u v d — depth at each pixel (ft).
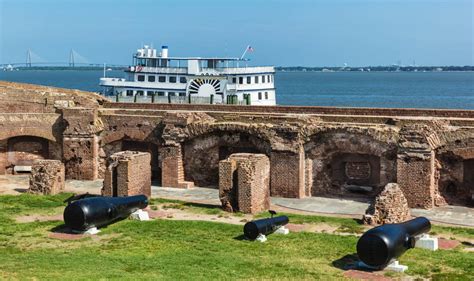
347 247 87.30
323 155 127.54
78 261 76.33
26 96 150.61
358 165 126.82
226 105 144.77
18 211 108.37
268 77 262.47
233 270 74.59
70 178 145.48
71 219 92.84
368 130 121.70
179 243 88.69
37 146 149.28
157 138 141.18
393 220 101.45
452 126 118.11
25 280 66.08
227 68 245.65
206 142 136.67
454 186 118.83
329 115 130.41
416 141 115.85
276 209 116.67
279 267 76.59
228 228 98.22
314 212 114.01
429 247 86.94
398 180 117.60
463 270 76.33
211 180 137.90
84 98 151.94
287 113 137.39
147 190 123.95
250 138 132.16
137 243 88.22
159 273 72.08
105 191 119.03
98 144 145.69
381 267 76.48
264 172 114.83
